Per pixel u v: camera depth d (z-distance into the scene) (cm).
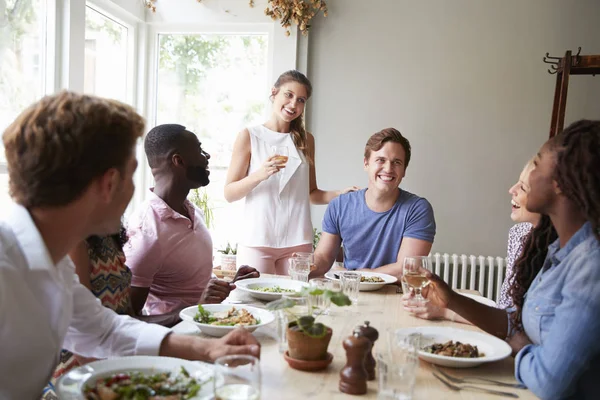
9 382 99
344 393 105
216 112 400
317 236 379
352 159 387
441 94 378
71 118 93
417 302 166
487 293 377
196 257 201
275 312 154
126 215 387
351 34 382
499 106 375
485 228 379
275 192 295
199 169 197
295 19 374
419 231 239
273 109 305
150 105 402
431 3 376
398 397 97
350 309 172
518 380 114
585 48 365
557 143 117
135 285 185
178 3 387
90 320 125
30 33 285
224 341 121
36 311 98
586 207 110
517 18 371
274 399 100
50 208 97
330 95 386
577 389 113
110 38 366
